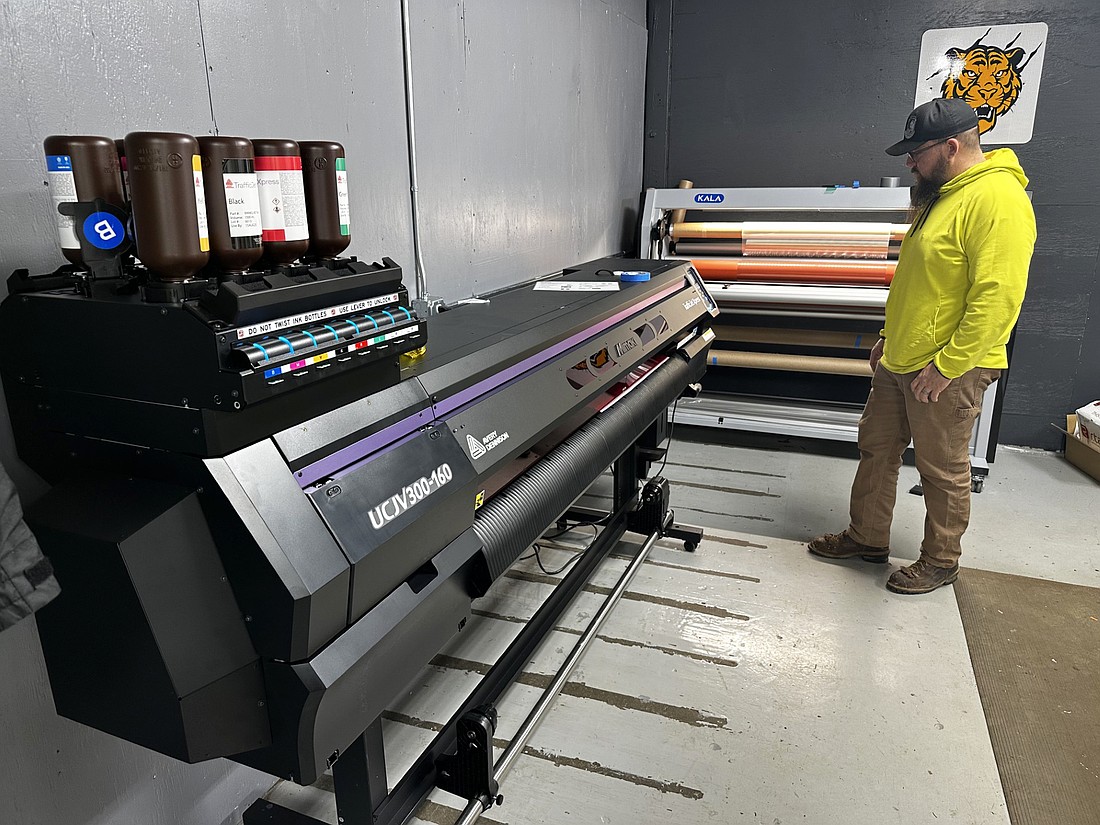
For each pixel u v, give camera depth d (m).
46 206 1.17
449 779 1.62
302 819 1.52
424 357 1.45
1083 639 2.26
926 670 2.11
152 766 1.43
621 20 3.56
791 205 3.53
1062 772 1.75
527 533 1.58
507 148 2.55
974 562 2.75
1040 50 3.48
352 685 1.09
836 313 3.62
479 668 2.13
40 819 1.25
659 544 2.84
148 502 0.96
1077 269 3.64
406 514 1.15
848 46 3.74
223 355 0.89
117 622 0.96
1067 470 3.63
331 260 1.17
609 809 1.65
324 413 1.10
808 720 1.92
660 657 2.17
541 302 2.14
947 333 2.27
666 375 2.47
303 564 0.97
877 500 2.62
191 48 1.36
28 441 1.11
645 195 3.71
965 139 2.19
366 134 1.84
